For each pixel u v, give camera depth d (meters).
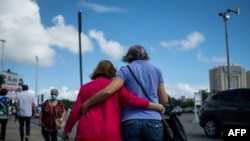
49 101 9.13
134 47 4.28
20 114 11.98
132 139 3.88
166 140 4.10
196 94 29.53
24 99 12.00
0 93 12.59
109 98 3.92
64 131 4.06
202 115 14.97
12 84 70.25
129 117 3.90
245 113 12.93
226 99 13.98
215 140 13.58
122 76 4.00
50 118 9.02
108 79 4.12
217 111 14.20
